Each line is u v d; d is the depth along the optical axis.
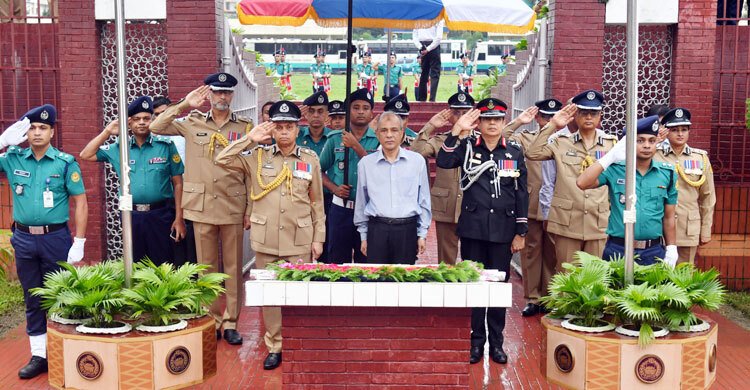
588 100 7.68
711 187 8.13
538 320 8.70
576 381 5.18
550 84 9.81
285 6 8.76
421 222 6.96
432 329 5.50
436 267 5.69
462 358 5.51
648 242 6.56
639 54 9.79
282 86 17.41
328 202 8.76
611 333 5.18
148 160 7.64
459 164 7.04
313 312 5.49
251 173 7.16
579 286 5.38
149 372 5.17
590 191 7.84
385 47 25.56
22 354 7.52
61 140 10.02
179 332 5.28
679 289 5.21
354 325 5.50
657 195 6.52
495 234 6.89
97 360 5.17
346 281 5.41
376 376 5.52
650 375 5.04
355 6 8.57
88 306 5.33
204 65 9.45
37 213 6.78
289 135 7.06
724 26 9.76
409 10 8.57
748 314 8.96
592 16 9.55
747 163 9.93
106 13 9.59
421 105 16.31
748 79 9.81
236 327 7.93
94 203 9.81
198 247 7.66
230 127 7.64
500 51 26.58
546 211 8.48
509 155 6.96
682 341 5.06
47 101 9.95
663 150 8.06
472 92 21.53
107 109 9.88
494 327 7.32
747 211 9.86
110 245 10.08
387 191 6.83
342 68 25.66
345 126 8.07
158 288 5.43
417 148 8.16
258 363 7.28
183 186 7.66
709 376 5.25
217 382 6.83
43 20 9.97
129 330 5.26
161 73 9.71
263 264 7.15
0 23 9.88
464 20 8.60
